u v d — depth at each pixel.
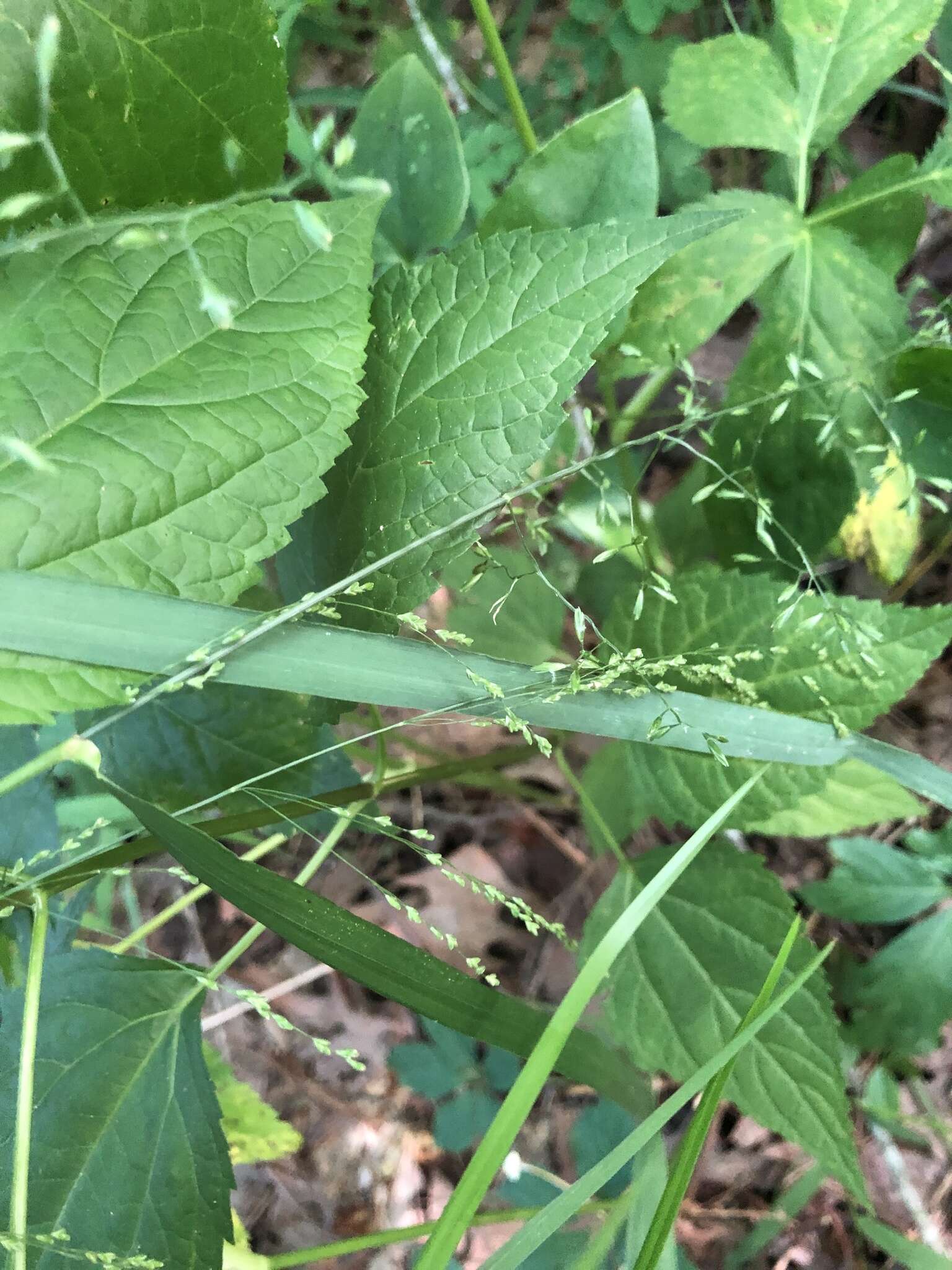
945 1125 0.42
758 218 0.34
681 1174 0.21
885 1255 0.42
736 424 0.35
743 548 0.37
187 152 0.25
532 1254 0.33
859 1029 0.41
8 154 0.23
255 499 0.24
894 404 0.34
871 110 0.52
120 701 0.23
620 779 0.39
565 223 0.31
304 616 0.25
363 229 0.26
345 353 0.25
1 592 0.22
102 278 0.24
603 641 0.25
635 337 0.35
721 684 0.31
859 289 0.34
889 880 0.42
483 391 0.25
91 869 0.27
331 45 0.54
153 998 0.27
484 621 0.42
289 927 0.22
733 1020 0.32
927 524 0.47
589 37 0.49
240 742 0.32
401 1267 0.44
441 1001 0.23
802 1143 0.31
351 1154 0.47
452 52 0.53
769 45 0.35
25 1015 0.22
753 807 0.32
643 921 0.34
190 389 0.24
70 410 0.23
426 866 0.52
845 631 0.29
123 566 0.23
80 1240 0.24
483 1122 0.41
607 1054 0.29
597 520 0.29
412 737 0.50
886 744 0.28
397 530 0.25
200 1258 0.25
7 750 0.28
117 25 0.23
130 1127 0.26
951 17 0.35
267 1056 0.49
